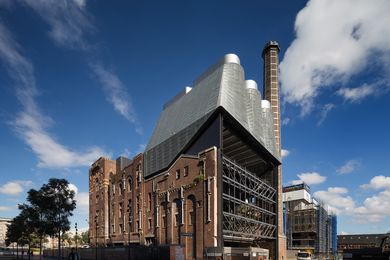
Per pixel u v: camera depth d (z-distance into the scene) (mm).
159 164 57344
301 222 114688
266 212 61938
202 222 44000
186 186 48250
